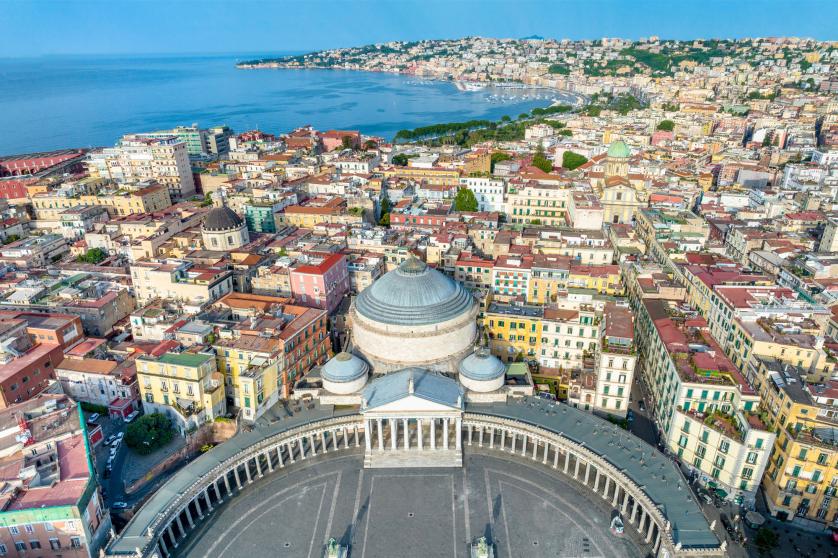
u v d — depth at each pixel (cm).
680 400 13150
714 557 10425
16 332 15438
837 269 19188
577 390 15212
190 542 11594
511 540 11519
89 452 11731
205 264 19675
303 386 15212
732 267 19262
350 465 13712
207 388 14438
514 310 17088
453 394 13812
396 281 15450
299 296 18350
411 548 11356
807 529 12081
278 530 11862
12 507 10269
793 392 12212
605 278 18375
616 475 12131
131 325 16900
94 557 10794
